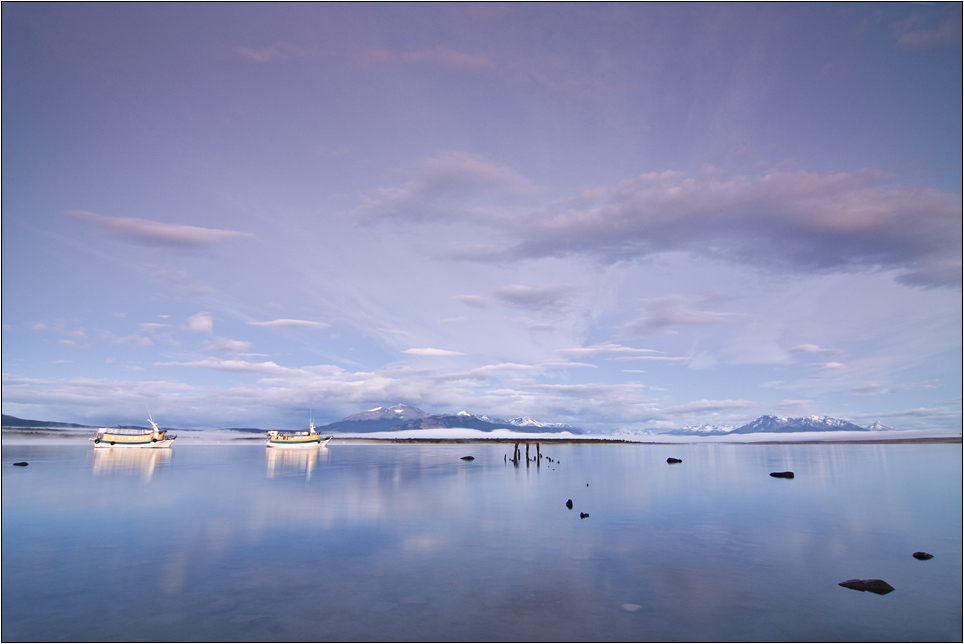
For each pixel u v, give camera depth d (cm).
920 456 9494
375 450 13075
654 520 2664
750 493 3819
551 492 3838
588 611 1374
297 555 1919
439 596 1485
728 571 1738
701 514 2858
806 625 1288
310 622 1296
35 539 2161
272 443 13938
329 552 1966
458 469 6225
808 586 1587
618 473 5734
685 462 8044
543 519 2670
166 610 1371
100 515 2725
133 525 2456
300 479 4694
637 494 3747
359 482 4459
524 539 2195
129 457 8206
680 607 1407
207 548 2019
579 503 3266
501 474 5506
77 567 1755
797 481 4738
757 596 1497
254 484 4228
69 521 2550
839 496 3653
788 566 1800
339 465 6788
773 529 2438
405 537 2227
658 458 9656
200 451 11181
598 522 2595
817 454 10775
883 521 2658
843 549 2052
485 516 2753
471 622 1299
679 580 1636
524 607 1403
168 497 3400
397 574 1688
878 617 1341
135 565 1780
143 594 1491
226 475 5038
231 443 18012
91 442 15338
